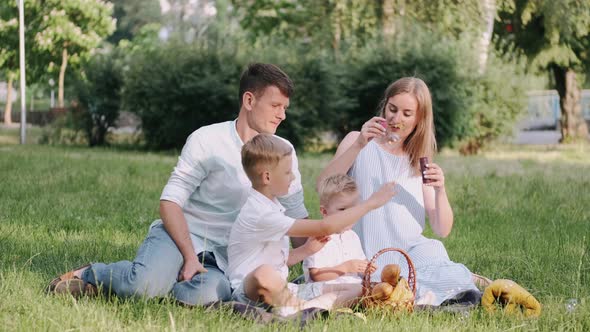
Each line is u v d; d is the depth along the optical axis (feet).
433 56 67.51
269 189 14.96
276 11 92.53
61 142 77.77
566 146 86.84
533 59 88.38
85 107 76.43
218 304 14.37
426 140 17.21
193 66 69.21
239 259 15.20
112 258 19.88
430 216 17.34
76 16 127.65
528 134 115.65
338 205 15.88
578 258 20.66
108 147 74.54
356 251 16.38
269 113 15.98
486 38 75.20
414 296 14.73
